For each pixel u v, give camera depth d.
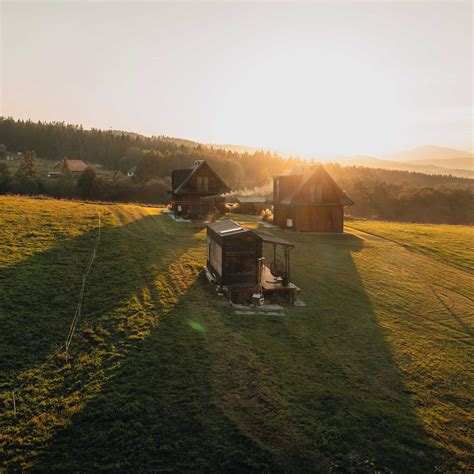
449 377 16.45
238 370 15.02
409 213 103.88
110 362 15.10
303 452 11.59
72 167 136.75
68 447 11.34
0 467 10.59
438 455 12.01
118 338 16.78
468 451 12.31
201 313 19.62
